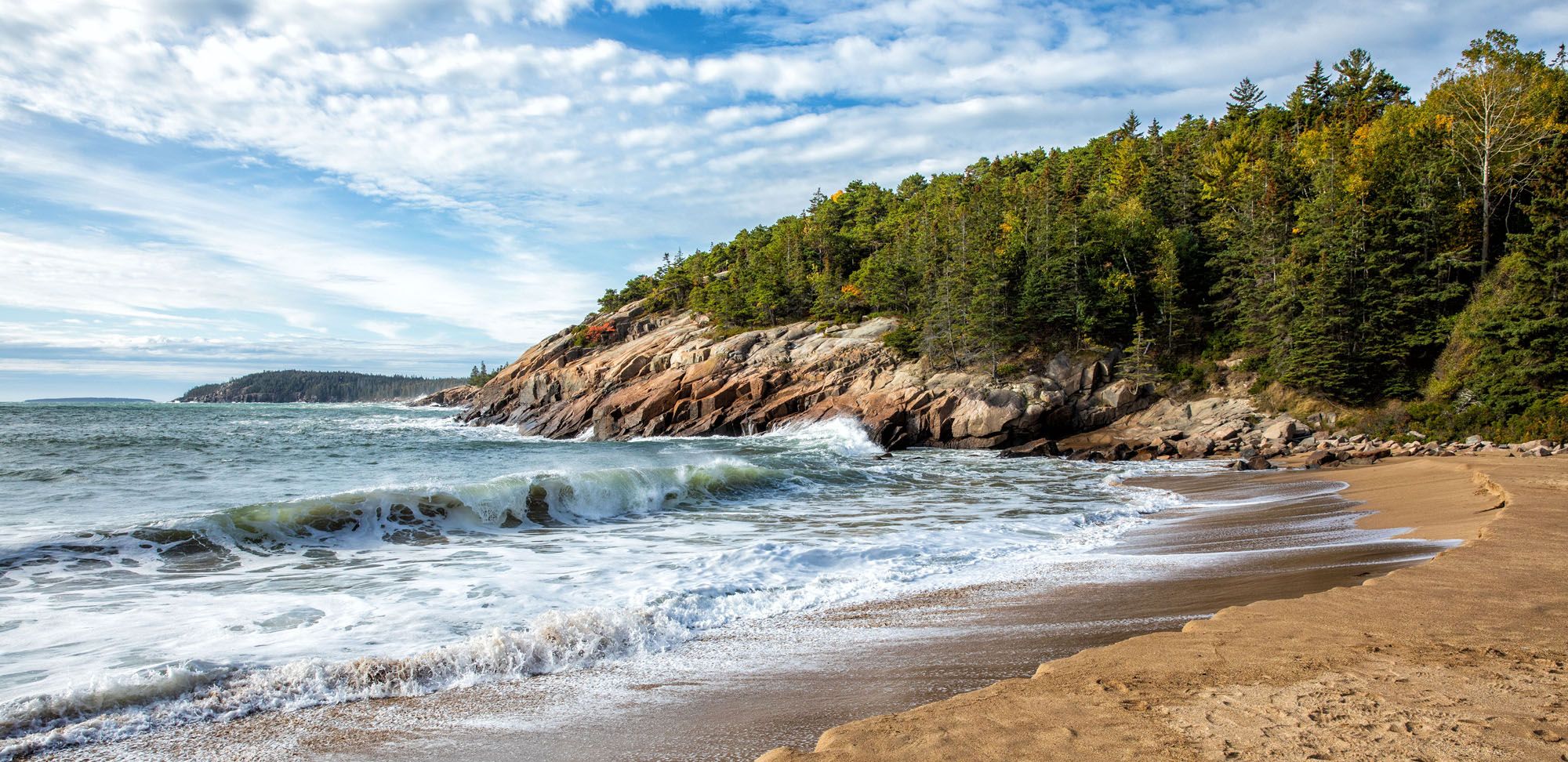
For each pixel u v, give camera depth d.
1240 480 26.25
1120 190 81.62
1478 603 6.51
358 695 6.16
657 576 10.80
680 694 6.10
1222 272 58.44
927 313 60.69
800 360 61.38
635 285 130.00
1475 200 44.72
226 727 5.54
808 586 10.16
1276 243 51.91
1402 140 51.09
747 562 11.73
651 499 19.64
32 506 16.92
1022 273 62.12
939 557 12.19
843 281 90.88
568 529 15.67
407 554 12.71
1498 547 8.98
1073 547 13.16
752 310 81.06
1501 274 41.06
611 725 5.41
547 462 32.59
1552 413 33.12
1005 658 6.66
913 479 27.02
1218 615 6.59
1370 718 4.03
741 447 43.47
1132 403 49.31
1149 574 10.41
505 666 6.81
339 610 9.04
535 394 79.44
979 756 3.77
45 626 8.27
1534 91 45.50
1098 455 39.62
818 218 124.25
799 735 4.97
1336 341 42.88
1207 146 82.31
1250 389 47.41
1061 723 4.18
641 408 58.44
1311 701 4.33
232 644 7.62
